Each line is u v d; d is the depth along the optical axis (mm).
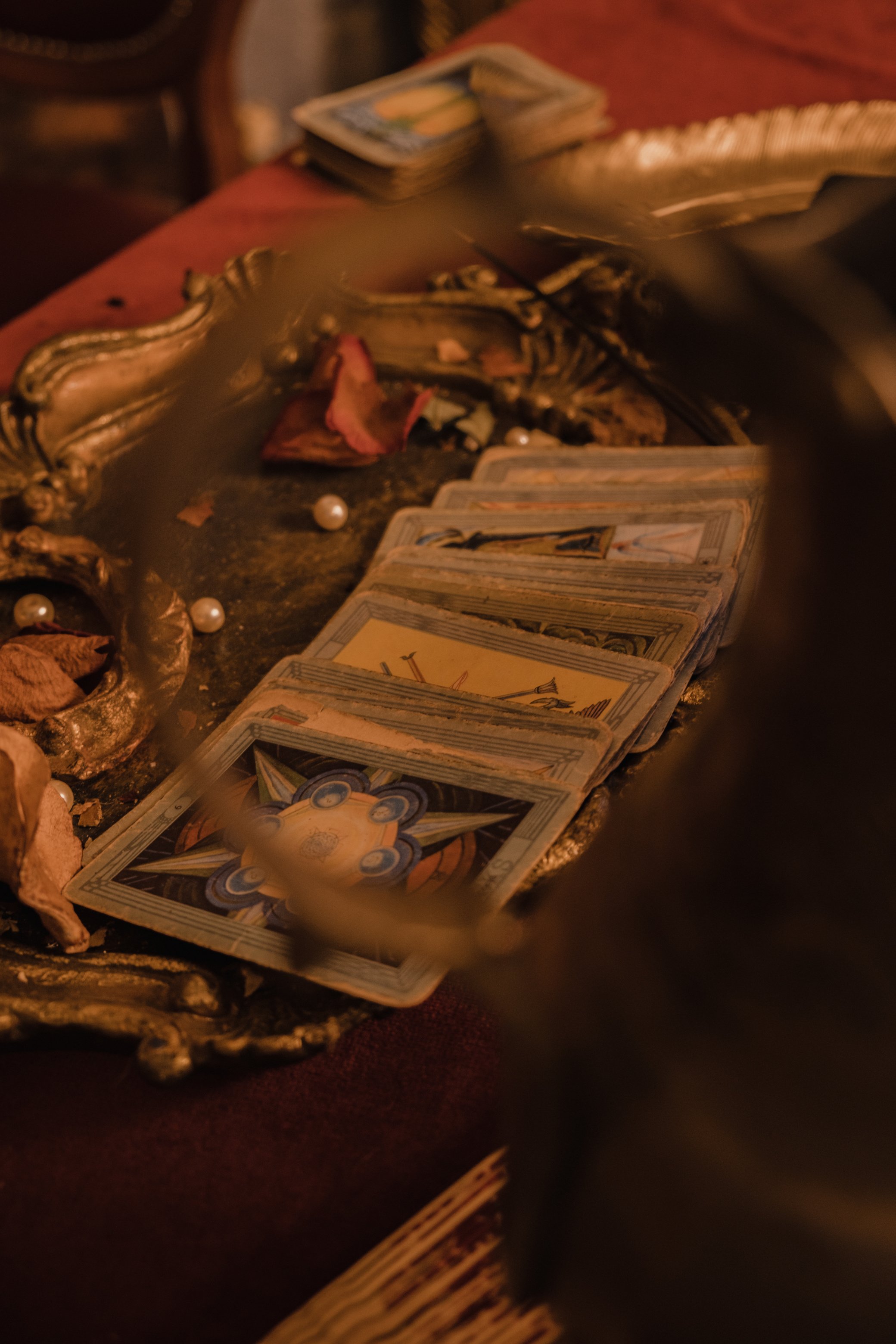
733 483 766
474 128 888
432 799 691
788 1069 486
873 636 390
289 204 906
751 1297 555
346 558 777
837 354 351
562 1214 597
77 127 1923
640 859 515
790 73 949
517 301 831
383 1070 673
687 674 721
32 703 733
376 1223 653
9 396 798
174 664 734
